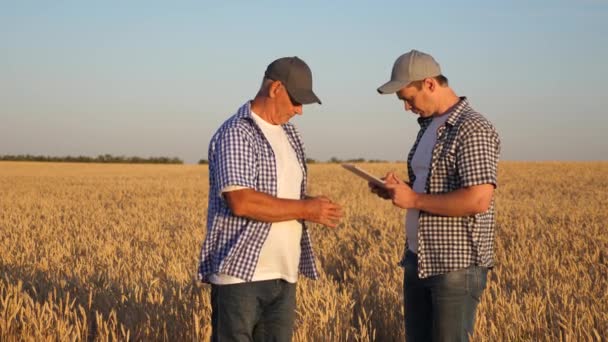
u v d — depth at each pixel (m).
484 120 4.46
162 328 6.15
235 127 4.21
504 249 11.27
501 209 19.23
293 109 4.33
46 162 73.94
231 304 4.28
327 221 4.23
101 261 9.90
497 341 5.76
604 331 5.83
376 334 6.47
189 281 7.83
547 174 44.62
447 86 4.69
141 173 56.28
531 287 7.85
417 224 4.63
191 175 52.25
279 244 4.30
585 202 22.64
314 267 4.59
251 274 4.20
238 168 4.12
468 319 4.54
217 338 4.37
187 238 12.55
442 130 4.54
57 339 5.78
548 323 6.22
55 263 9.43
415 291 4.75
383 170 52.31
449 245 4.47
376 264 9.27
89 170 61.78
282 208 4.13
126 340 5.86
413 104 4.67
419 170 4.70
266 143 4.28
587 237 12.65
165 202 23.53
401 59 4.65
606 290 7.48
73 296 7.12
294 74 4.26
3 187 33.81
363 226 14.98
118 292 7.20
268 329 4.42
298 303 6.53
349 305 6.77
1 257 10.22
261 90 4.37
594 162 59.50
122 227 14.93
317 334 5.94
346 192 29.58
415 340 4.79
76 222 16.16
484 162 4.37
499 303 6.50
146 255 10.26
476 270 4.51
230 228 4.25
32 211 19.61
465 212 4.37
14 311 5.93
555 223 15.21
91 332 6.34
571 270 8.85
